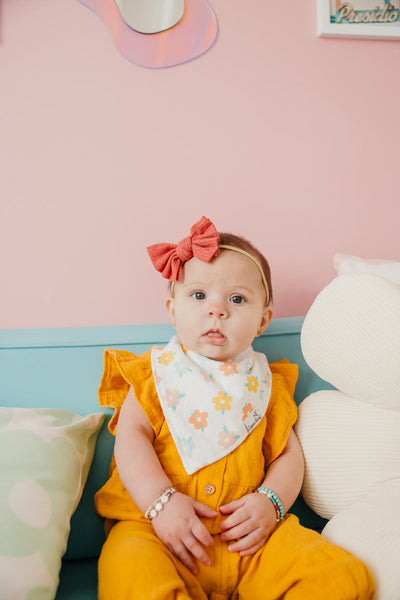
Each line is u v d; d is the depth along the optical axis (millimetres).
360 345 816
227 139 1275
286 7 1312
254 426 888
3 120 1194
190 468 827
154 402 899
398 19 1333
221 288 916
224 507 806
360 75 1341
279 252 1284
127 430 878
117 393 974
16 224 1192
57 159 1210
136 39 1243
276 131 1298
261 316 967
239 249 950
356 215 1326
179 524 745
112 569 686
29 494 735
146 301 1232
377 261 1148
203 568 765
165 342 1056
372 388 828
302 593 664
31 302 1192
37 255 1197
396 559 671
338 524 789
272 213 1287
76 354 1019
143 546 713
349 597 647
